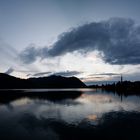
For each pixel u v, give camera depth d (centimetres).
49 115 3133
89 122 2486
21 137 1838
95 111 3538
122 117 2847
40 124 2417
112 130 2047
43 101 5994
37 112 3541
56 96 8794
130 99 6406
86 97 7894
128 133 1931
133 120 2598
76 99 6762
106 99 6550
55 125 2342
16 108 4234
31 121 2636
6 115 3231
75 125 2322
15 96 8850
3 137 1848
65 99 6788
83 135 1883
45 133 1977
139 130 2044
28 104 5088
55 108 4094
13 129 2164
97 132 1981
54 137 1825
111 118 2764
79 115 3077
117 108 3972
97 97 7769
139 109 3803
